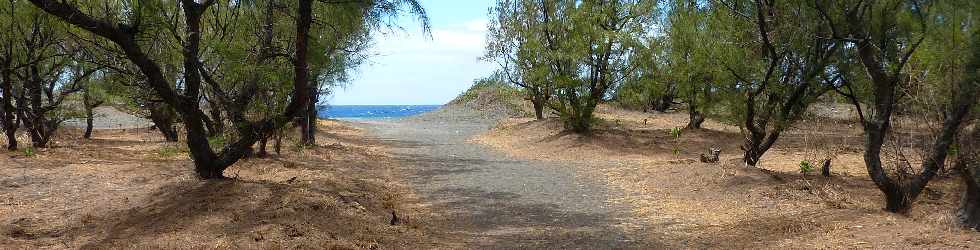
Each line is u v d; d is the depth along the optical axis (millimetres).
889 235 6082
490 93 44719
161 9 8305
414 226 7629
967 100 6438
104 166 10984
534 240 6980
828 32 9055
